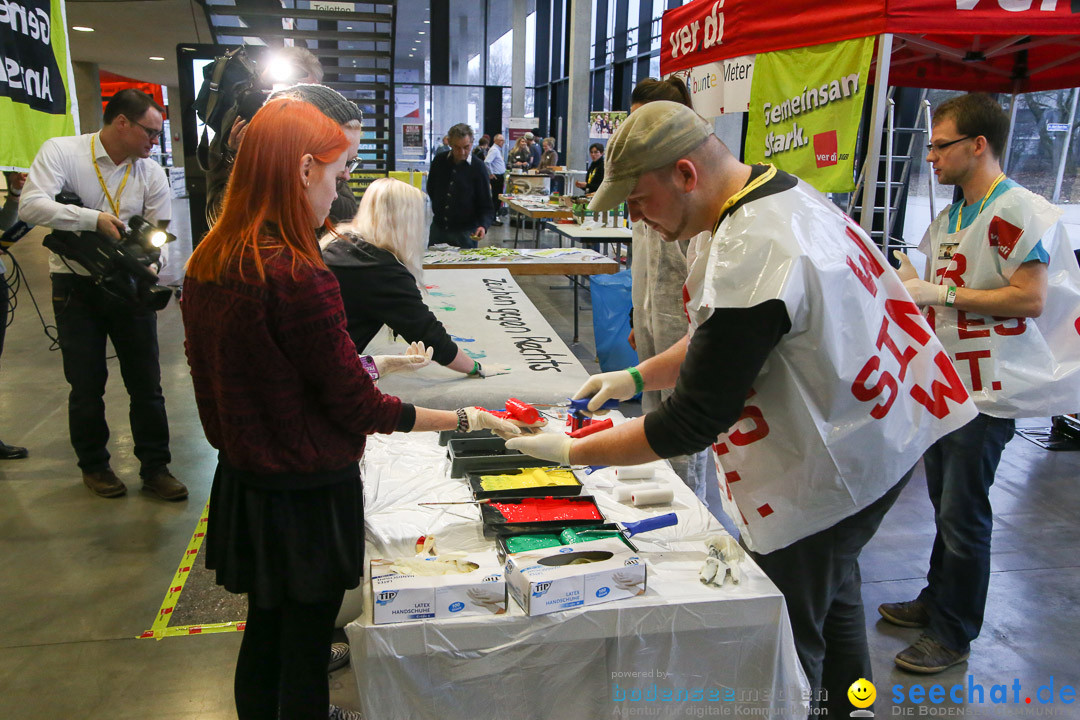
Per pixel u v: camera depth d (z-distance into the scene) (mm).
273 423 1149
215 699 1964
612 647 1347
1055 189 4965
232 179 1134
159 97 22141
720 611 1344
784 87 2654
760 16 2732
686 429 1149
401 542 1468
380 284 2027
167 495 3068
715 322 1125
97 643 2182
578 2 13031
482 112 20172
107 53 13234
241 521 1227
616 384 1567
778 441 1241
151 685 2012
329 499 1223
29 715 1892
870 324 1200
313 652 1314
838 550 1344
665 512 1649
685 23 3283
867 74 2303
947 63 3562
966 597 2064
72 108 2926
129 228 2844
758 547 1321
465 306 3447
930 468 2193
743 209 1177
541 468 1762
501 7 19344
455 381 2273
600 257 5059
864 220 2369
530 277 8094
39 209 2555
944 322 2039
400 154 14414
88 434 3072
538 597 1279
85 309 2926
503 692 1332
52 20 2785
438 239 6508
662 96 2154
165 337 5504
